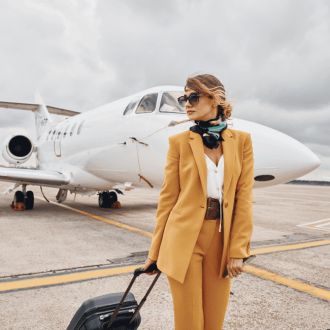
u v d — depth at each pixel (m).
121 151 6.22
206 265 1.41
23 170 8.43
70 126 8.85
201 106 1.37
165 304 2.68
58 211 8.98
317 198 16.66
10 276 3.32
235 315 2.49
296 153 4.47
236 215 1.39
